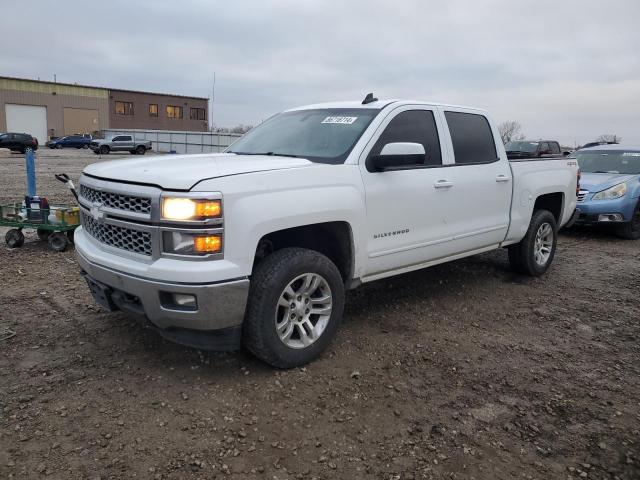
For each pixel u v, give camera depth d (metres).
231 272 3.31
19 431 3.00
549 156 6.74
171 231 3.26
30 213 7.17
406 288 5.89
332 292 3.96
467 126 5.39
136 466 2.76
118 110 66.75
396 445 3.02
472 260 7.23
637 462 2.96
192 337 3.49
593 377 3.95
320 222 3.80
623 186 9.22
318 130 4.66
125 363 3.85
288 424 3.18
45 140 61.78
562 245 8.84
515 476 2.80
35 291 5.36
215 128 66.19
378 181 4.27
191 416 3.22
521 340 4.59
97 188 3.67
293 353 3.78
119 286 3.53
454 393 3.63
